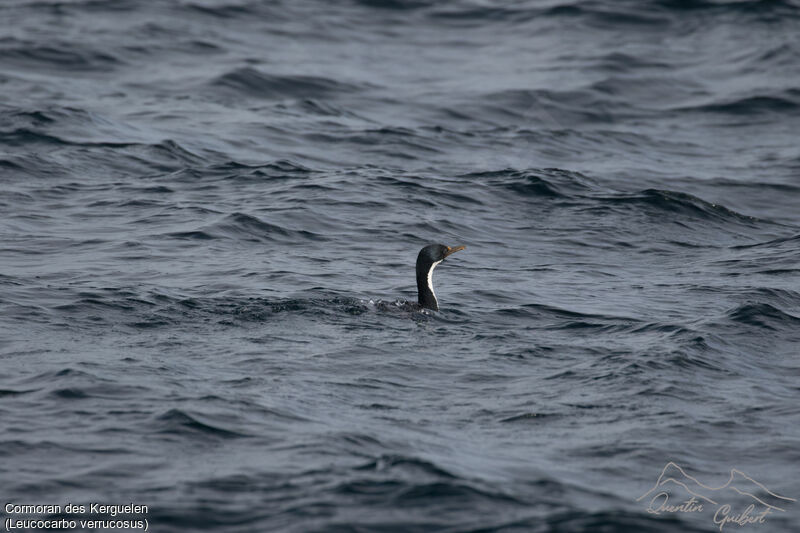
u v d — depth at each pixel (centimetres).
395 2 6894
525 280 2819
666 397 1931
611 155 4378
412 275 2814
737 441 1761
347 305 2408
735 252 3200
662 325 2380
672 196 3697
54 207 3325
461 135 4553
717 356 2181
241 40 6038
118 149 3981
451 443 1692
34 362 1977
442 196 3622
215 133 4328
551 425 1795
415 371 2031
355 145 4303
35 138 4019
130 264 2772
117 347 2088
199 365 1998
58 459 1575
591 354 2169
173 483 1508
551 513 1456
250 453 1609
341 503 1458
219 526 1400
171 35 5972
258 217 3244
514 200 3650
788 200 3862
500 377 2017
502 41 6238
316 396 1870
